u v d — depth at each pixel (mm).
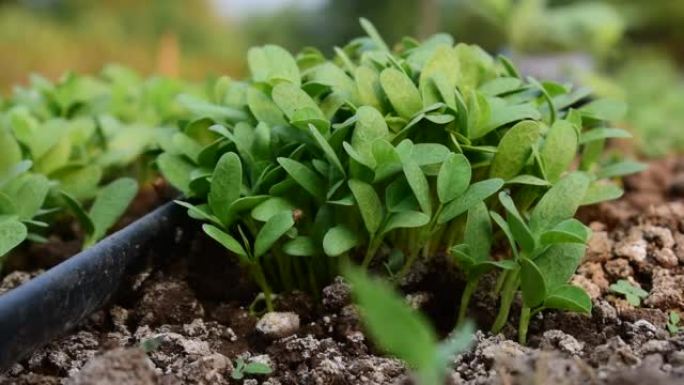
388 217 431
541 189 447
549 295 416
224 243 430
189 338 433
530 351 405
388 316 338
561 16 908
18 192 460
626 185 596
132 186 483
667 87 966
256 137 450
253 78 476
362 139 428
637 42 1620
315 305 457
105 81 719
